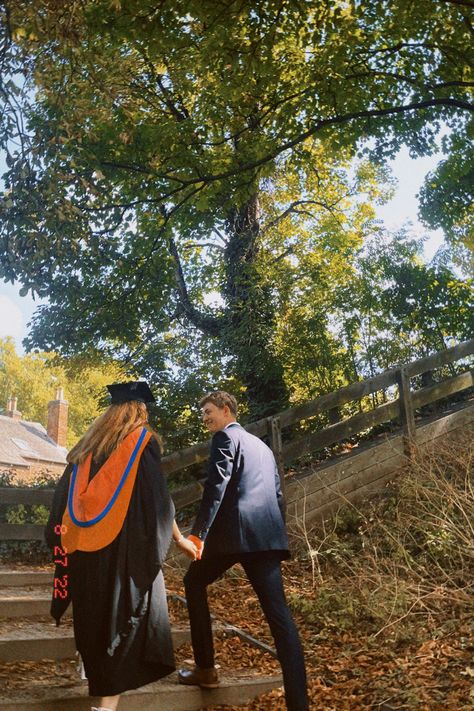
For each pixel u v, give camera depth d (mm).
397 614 5098
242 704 4160
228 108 13227
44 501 7543
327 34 11180
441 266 13055
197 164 13070
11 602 4996
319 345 12320
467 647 4508
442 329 12539
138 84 14156
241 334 12625
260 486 4090
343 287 12844
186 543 3805
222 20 9797
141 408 3791
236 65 10664
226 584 6480
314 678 4422
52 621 4949
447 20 11133
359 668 4516
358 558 6344
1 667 4090
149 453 3631
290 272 13289
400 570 6027
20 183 8242
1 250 8352
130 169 13164
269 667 4648
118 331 14656
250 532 3951
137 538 3441
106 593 3365
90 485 3531
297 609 5711
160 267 14859
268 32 10414
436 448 7914
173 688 3990
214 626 5250
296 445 7883
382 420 8406
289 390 12898
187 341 13805
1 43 8203
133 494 3516
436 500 6727
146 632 3400
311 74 11578
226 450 4051
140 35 9938
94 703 3561
